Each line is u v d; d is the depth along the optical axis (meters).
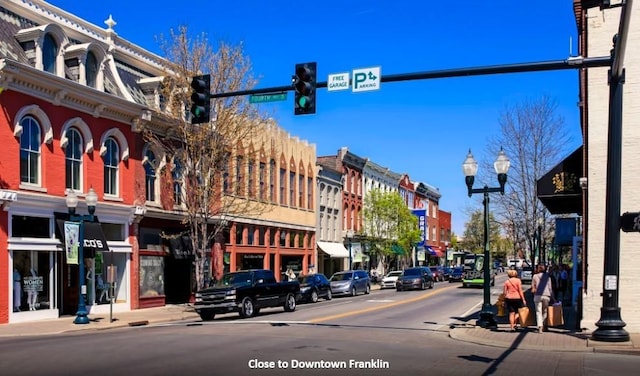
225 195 29.59
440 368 11.15
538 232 31.75
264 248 39.81
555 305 16.95
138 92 29.09
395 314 23.92
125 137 27.20
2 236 21.06
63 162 23.84
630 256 16.06
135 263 27.44
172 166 29.80
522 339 15.24
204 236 27.72
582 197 18.44
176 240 30.44
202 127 27.66
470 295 37.88
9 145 21.42
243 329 17.98
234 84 27.67
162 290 29.45
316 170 48.66
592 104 16.84
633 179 16.16
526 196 30.70
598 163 16.70
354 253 54.12
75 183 24.72
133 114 27.23
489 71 12.95
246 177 33.84
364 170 59.59
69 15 25.88
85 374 10.19
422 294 39.56
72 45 25.00
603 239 16.59
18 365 11.19
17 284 21.81
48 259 23.28
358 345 14.31
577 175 18.31
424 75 13.38
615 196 14.18
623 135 16.34
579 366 11.50
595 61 12.55
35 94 22.53
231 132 28.59
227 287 22.84
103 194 25.84
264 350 13.17
